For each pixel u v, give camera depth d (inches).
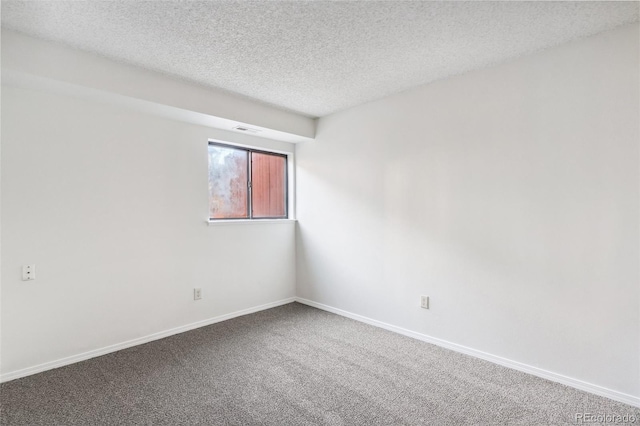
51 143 97.4
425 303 118.6
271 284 159.5
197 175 131.8
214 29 80.7
